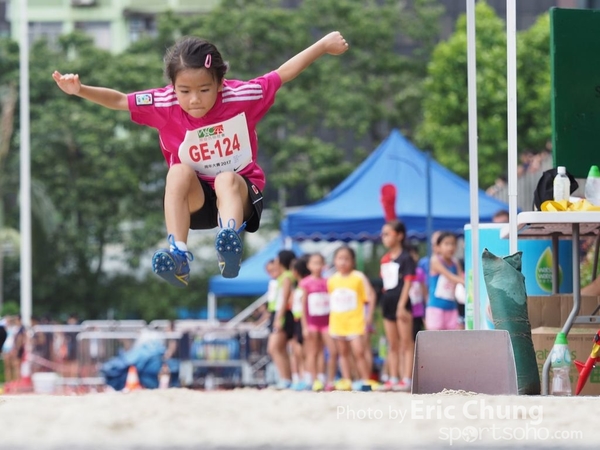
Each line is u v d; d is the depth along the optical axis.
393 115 69.56
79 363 37.28
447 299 23.20
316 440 7.25
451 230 32.03
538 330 14.17
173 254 11.09
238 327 37.09
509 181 13.39
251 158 11.90
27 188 50.12
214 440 7.25
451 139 57.81
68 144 67.25
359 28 69.88
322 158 66.62
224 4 70.56
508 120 13.48
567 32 15.43
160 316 68.00
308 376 25.95
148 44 70.75
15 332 38.03
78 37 70.12
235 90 11.70
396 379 24.41
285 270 27.38
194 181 11.64
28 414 8.69
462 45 58.72
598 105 15.43
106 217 68.12
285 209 69.50
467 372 11.61
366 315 27.05
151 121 11.84
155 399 10.20
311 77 68.62
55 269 67.81
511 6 13.57
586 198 14.19
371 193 32.81
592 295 14.57
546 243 15.56
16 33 78.88
